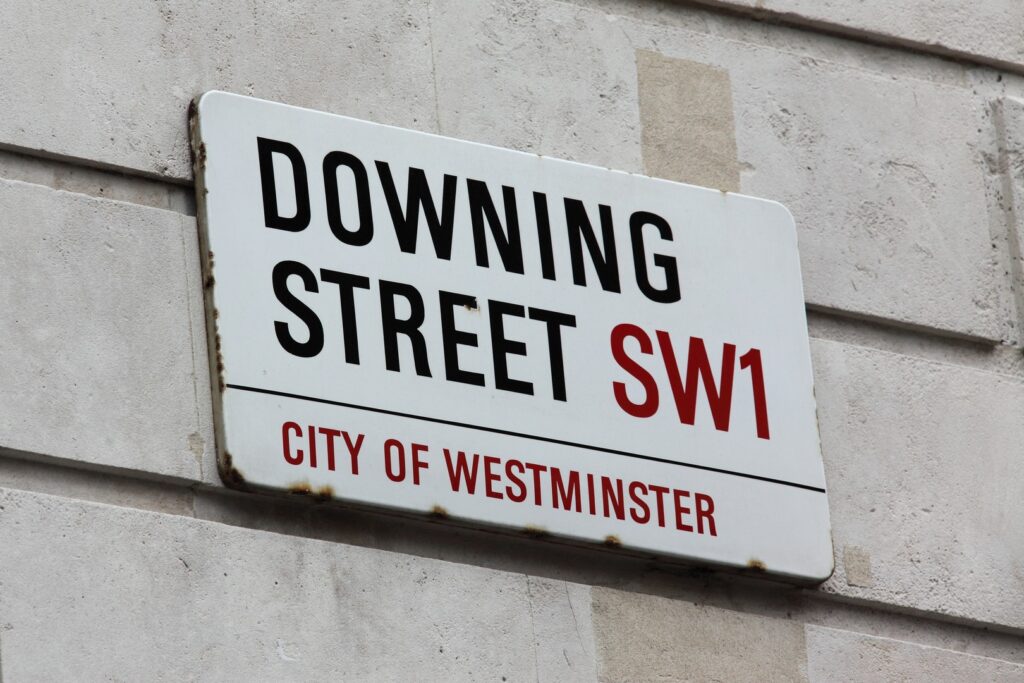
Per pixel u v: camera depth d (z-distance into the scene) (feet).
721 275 21.25
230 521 18.89
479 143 20.71
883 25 23.26
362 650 18.85
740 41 22.59
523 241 20.45
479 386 19.77
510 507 19.56
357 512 19.26
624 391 20.35
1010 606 21.66
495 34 21.39
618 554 20.01
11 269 18.80
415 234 20.03
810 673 20.56
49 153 19.26
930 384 22.21
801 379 21.25
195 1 20.26
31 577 17.99
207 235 19.31
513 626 19.47
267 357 19.15
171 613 18.34
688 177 21.75
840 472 21.40
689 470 20.38
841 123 22.72
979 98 23.59
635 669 19.81
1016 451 22.31
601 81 21.70
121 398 18.79
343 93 20.53
